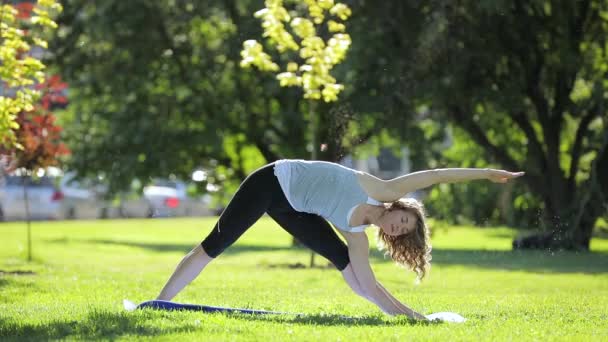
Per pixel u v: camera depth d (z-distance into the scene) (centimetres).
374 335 1058
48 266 2472
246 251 3316
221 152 3762
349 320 1217
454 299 1625
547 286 2041
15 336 1070
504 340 1043
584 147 3709
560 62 3225
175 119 3697
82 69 3753
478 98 3203
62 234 4225
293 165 1227
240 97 3666
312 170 1222
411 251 1248
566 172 3894
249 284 1992
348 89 3044
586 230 3316
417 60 3053
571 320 1265
